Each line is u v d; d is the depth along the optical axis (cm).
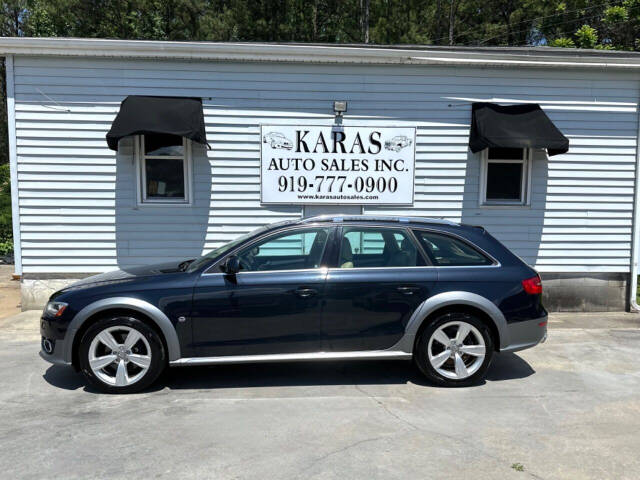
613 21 1766
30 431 377
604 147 841
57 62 773
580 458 341
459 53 803
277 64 803
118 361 453
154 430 379
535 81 830
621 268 853
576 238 846
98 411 416
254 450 348
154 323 458
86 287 461
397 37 2245
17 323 723
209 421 396
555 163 838
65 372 516
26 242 791
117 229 802
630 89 835
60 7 1967
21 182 782
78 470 320
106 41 763
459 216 841
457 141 831
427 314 466
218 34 1956
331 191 825
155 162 809
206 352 458
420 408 426
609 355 588
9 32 2586
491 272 479
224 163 809
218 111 802
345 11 2233
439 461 335
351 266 474
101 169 793
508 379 502
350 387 476
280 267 475
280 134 810
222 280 458
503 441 365
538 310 484
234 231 820
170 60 788
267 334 460
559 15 2159
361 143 821
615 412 421
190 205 808
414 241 486
